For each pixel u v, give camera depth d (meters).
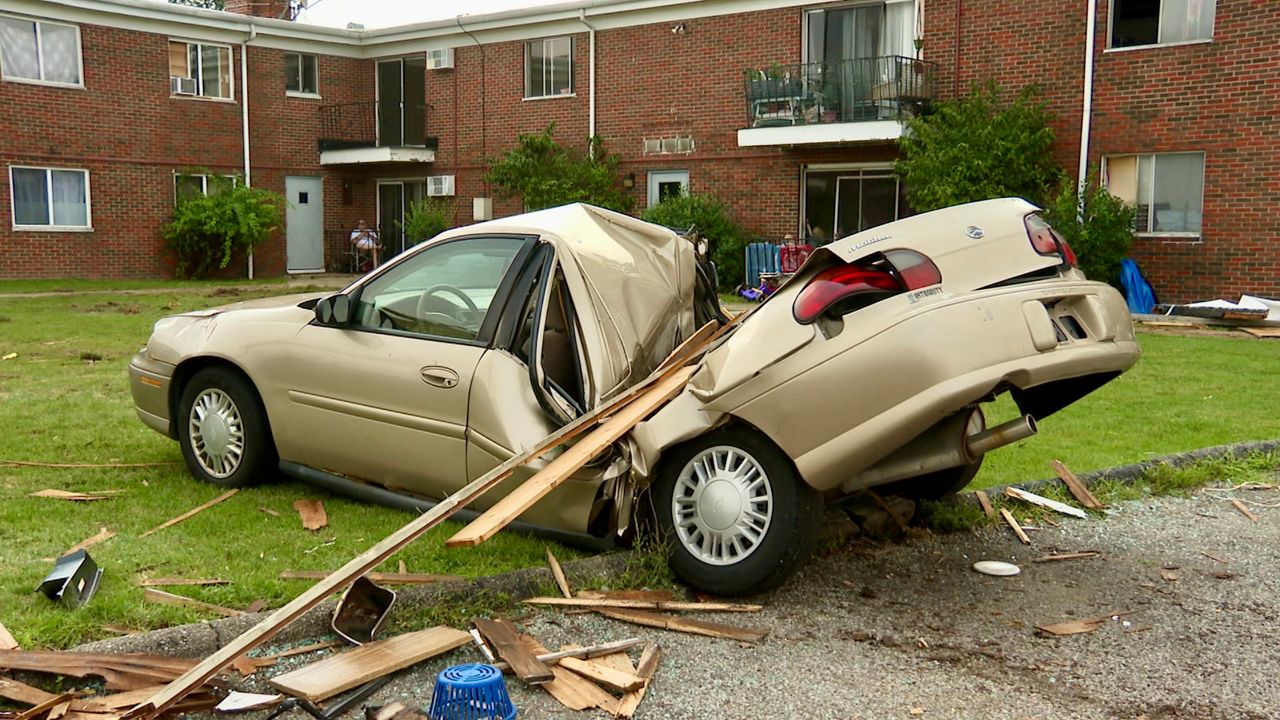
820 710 3.45
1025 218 4.41
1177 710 3.48
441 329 5.25
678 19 22.86
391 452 5.25
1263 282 16.80
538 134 25.11
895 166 19.12
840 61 20.09
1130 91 17.77
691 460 4.56
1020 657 3.92
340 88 27.98
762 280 19.11
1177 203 17.67
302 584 4.32
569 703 3.46
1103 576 4.87
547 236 5.08
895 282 4.25
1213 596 4.61
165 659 3.53
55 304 17.81
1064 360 4.12
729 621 4.23
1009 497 5.94
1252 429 7.95
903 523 5.40
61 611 3.94
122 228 24.61
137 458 6.62
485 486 4.18
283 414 5.63
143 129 24.69
